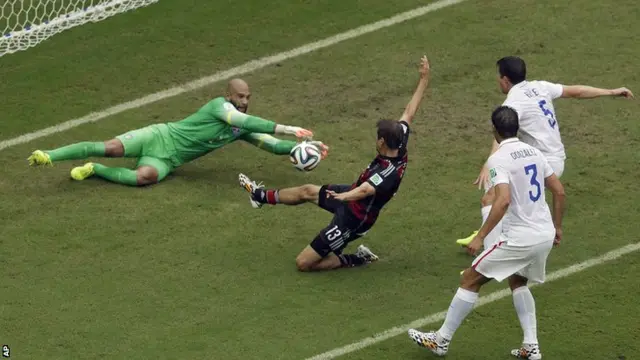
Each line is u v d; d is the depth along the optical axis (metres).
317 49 51.00
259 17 53.09
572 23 52.47
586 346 33.81
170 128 42.44
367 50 50.84
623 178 42.41
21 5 52.38
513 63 37.19
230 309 35.38
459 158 43.72
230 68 49.78
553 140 37.19
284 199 37.94
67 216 40.06
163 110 46.94
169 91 48.25
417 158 43.69
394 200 41.22
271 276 37.03
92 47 51.09
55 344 33.78
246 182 38.59
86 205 40.72
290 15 53.25
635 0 54.28
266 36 51.88
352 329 34.44
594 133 45.25
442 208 40.78
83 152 41.47
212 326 34.56
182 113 46.72
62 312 35.19
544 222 32.28
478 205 40.91
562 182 42.22
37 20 51.59
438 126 45.72
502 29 52.09
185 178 42.62
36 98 47.75
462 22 52.66
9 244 38.47
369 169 36.09
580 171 42.81
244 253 38.22
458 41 51.34
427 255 38.28
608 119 46.12
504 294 36.22
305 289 36.34
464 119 46.19
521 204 32.06
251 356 33.28
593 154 43.88
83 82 48.81
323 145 40.72
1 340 33.88
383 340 33.97
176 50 50.97
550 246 32.34
